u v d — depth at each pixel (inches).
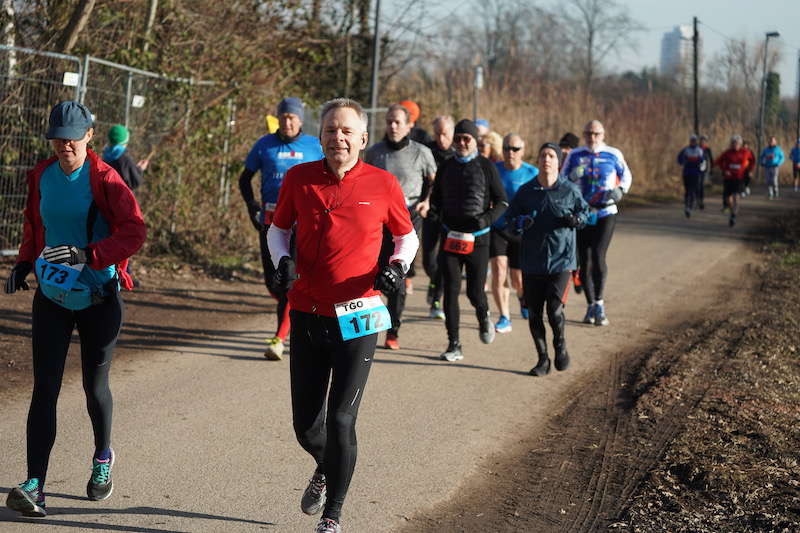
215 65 565.0
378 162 311.3
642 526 168.9
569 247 283.4
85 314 166.4
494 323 369.1
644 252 613.6
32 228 169.0
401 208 156.6
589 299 377.7
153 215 469.4
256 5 641.0
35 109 421.1
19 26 460.8
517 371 292.4
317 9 706.2
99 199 163.8
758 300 433.4
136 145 464.8
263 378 270.7
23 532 157.1
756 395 259.0
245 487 184.9
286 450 208.4
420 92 912.9
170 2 539.5
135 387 254.8
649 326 370.6
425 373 284.5
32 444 159.6
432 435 224.4
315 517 171.8
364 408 244.7
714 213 936.9
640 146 1239.5
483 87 927.7
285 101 295.9
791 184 1549.0
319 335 152.3
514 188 349.7
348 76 884.0
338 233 150.5
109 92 449.1
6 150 410.0
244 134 538.6
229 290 412.5
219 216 501.7
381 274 149.9
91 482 171.5
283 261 149.5
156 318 345.7
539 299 285.9
